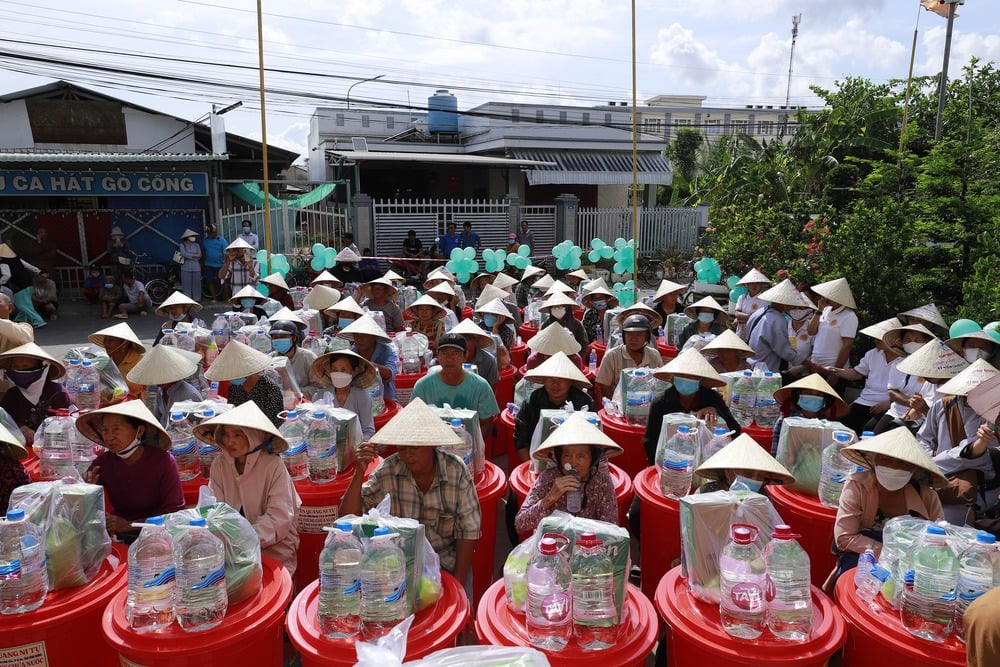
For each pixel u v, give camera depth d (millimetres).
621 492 4527
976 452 4043
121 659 2875
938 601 2762
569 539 2979
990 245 8523
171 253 18094
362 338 6191
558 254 13648
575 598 2824
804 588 2875
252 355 5090
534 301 11242
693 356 5023
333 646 2781
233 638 2828
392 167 24750
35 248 16594
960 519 4031
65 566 3105
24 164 15984
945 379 5023
